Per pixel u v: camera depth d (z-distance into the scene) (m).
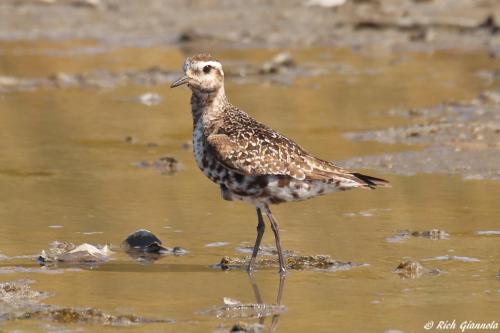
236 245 13.63
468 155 18.12
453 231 14.05
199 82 13.30
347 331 10.41
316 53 29.08
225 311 11.01
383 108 22.19
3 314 10.88
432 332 10.37
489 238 13.72
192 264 12.89
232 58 28.20
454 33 30.78
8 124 21.09
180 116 22.11
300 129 20.39
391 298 11.42
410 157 18.12
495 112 21.27
